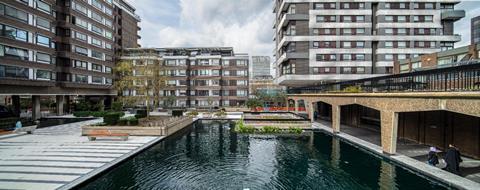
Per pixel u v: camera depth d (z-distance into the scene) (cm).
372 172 1173
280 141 1948
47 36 3247
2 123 2378
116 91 5056
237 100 5794
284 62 4303
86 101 4459
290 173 1176
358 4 3969
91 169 1150
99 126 2114
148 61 3247
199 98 5731
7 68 2717
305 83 4388
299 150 1638
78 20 4028
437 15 3984
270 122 2519
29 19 2970
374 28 4084
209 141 1955
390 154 1387
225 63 5822
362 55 3938
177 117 2798
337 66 3922
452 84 1005
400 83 1322
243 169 1240
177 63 5741
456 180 972
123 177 1117
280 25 4347
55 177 1040
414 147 1574
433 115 1582
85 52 4197
